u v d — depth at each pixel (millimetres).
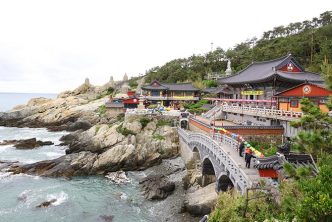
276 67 45188
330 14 128125
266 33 146625
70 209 36250
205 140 37250
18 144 69812
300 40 105688
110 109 92750
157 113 65812
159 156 53938
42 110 111812
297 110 36125
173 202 36844
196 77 122000
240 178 23234
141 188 42500
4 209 36188
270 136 37156
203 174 38719
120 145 54094
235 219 16391
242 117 49406
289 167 14672
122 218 33812
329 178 10766
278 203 15875
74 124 92625
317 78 45250
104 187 43969
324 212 9625
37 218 34000
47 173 48844
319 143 15086
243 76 56656
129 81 156875
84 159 51469
